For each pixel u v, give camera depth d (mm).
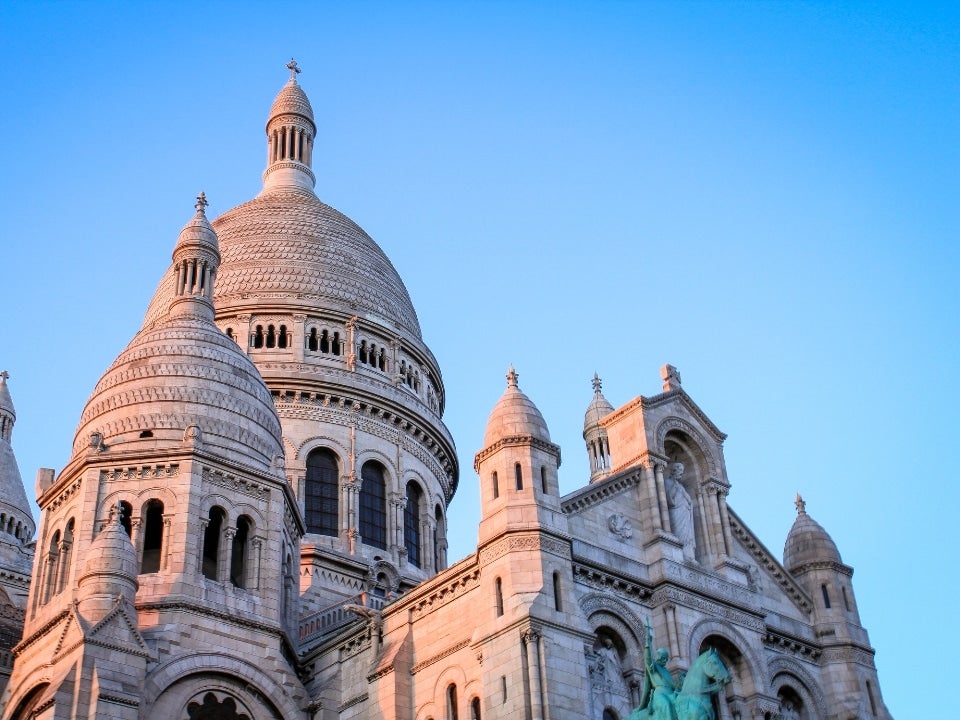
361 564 81812
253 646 61719
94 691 53750
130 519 63312
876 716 64812
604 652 56094
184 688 58281
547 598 53062
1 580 85312
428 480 91938
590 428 89250
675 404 66938
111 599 57219
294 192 110000
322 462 87188
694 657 57938
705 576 61594
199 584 61719
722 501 66312
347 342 92812
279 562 65625
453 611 57312
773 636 63562
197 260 78000
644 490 62469
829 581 68312
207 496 64625
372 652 60312
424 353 98438
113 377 70250
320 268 96250
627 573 58656
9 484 97188
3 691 64375
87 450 65250
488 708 51906
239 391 70688
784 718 62656
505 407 58875
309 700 61969
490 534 55375
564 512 57531
